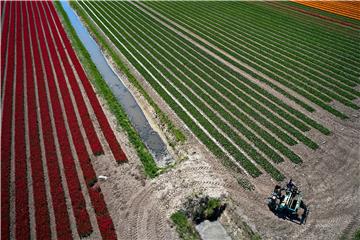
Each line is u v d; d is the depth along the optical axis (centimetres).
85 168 2552
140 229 2116
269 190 2355
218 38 4797
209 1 6506
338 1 6625
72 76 3825
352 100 3403
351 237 2034
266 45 4578
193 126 2967
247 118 3077
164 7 6144
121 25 5322
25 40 4838
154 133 2988
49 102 3362
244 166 2550
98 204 2256
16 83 3716
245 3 6425
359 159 2645
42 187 2389
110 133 2909
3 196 2316
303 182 2427
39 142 2822
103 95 3475
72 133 2905
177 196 2303
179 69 3950
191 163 2570
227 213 2209
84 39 4997
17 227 2105
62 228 2094
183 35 4919
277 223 2125
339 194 2331
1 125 3034
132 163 2627
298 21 5459
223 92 3481
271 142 2794
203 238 2077
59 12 6069
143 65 4044
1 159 2636
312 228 2094
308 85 3641
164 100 3344
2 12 6112
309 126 3027
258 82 3688
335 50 4447
